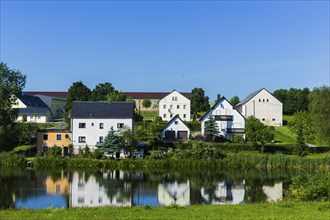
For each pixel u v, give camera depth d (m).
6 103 71.50
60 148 69.56
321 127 72.06
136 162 61.41
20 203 32.88
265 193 39.31
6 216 20.31
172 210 22.69
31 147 74.12
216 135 83.50
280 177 52.09
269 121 112.81
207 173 56.00
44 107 115.56
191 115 127.06
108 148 66.62
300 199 28.20
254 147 73.56
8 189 39.97
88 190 40.03
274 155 65.88
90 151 69.81
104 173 54.22
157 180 48.12
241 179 49.91
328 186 28.25
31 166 60.75
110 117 74.88
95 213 21.44
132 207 24.16
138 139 75.88
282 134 95.69
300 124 74.56
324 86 74.94
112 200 34.91
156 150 66.38
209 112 87.94
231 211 22.31
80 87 133.12
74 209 23.08
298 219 19.67
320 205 24.33
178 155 65.25
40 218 19.78
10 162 61.03
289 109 143.75
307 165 62.78
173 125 82.75
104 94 139.88
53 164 60.81
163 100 118.12
